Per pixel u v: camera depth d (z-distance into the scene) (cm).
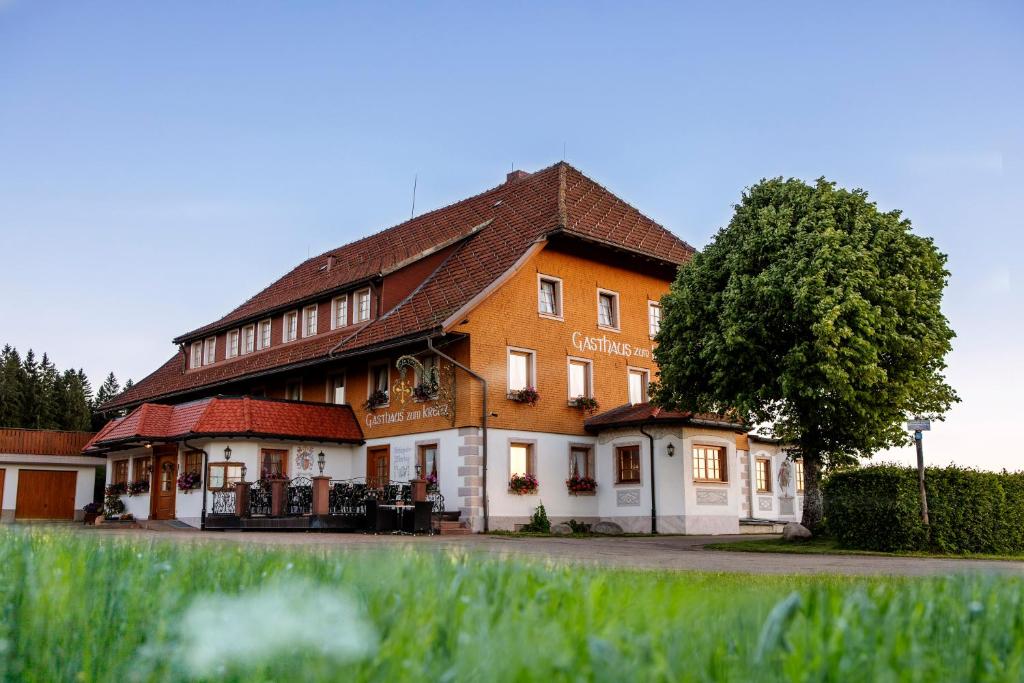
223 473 2758
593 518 2889
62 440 4028
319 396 3228
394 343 2702
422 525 2453
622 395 3061
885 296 1945
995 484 1886
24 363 7169
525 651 228
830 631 253
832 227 2020
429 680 220
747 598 350
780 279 1991
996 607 333
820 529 2123
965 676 236
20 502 3878
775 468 3394
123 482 3328
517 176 3662
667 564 1241
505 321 2744
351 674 226
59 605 331
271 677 238
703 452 2802
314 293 3284
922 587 419
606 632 257
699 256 2308
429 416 2744
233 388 3659
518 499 2697
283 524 2509
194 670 252
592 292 3020
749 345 1991
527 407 2764
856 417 2008
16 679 265
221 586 407
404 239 3622
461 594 348
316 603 321
